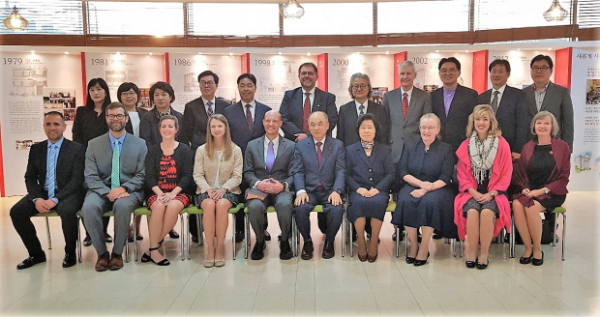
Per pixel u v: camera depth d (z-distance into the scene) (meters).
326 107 4.84
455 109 4.52
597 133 6.88
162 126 4.05
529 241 3.88
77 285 3.46
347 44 8.15
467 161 3.96
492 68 4.56
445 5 8.09
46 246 4.54
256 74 7.26
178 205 3.90
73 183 3.99
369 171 4.12
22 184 7.20
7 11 7.64
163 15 8.13
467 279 3.51
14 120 7.02
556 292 3.24
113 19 8.03
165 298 3.20
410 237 3.92
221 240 3.90
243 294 3.25
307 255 4.02
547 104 4.72
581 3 7.46
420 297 3.17
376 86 7.36
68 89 7.18
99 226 3.81
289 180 4.19
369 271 3.71
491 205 3.76
